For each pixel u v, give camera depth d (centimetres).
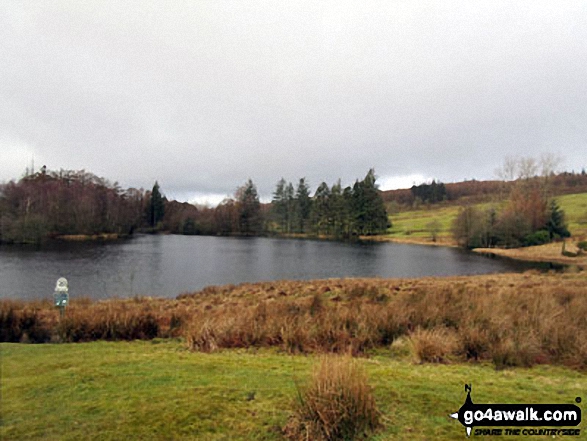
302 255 4069
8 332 859
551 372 557
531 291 1173
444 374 507
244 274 2694
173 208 9544
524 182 5572
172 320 945
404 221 8662
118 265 2858
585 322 766
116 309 932
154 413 348
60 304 852
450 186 13550
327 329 743
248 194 8012
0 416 351
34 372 500
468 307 907
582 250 4078
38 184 6494
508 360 590
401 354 674
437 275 2791
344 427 304
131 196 8919
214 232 8050
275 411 349
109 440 301
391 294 1341
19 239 4675
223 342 728
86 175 8306
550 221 4781
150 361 561
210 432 312
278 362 575
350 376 331
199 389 413
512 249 4547
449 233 6444
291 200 8231
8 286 1980
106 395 399
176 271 2691
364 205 7106
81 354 622
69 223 6009
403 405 366
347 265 3309
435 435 307
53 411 359
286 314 919
